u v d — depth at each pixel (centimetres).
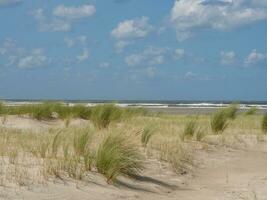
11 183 834
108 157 967
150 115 2739
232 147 1570
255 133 1845
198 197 925
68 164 963
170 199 899
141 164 1126
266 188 1002
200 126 1802
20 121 2042
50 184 862
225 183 1083
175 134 1642
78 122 2098
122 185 955
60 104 2302
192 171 1211
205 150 1470
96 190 882
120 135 1049
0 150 1110
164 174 1119
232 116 2258
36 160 1020
